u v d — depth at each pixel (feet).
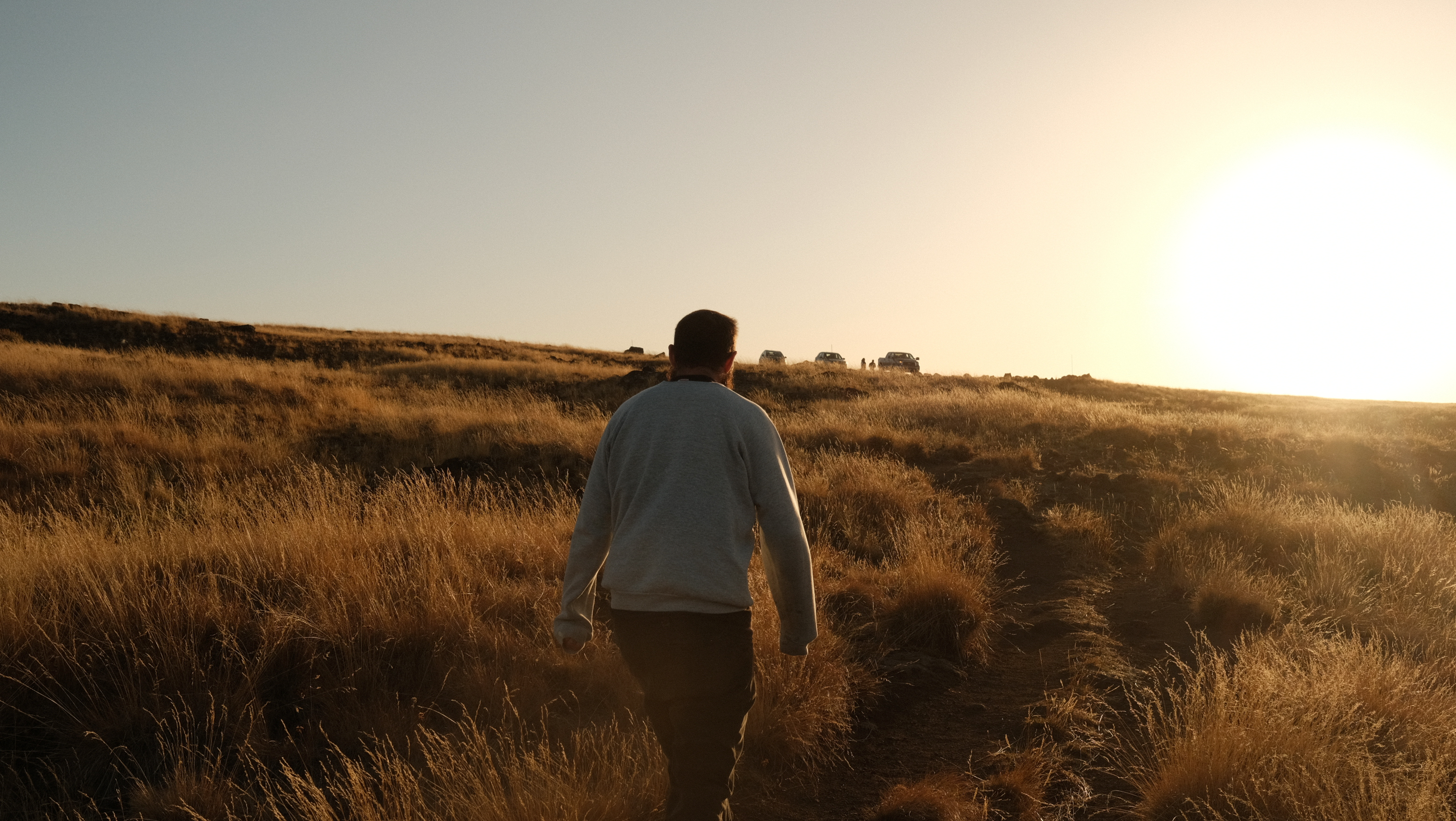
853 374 99.96
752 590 15.66
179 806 9.32
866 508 27.53
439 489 28.40
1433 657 15.84
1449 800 9.78
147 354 79.56
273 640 12.56
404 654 13.14
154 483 32.42
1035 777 11.23
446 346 141.69
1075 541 26.71
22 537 19.70
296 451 41.22
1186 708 12.30
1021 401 69.10
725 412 7.64
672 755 7.52
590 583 8.00
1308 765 10.07
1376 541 22.93
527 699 12.25
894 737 13.10
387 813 9.12
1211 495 32.40
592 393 78.07
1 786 9.82
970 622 16.71
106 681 11.76
